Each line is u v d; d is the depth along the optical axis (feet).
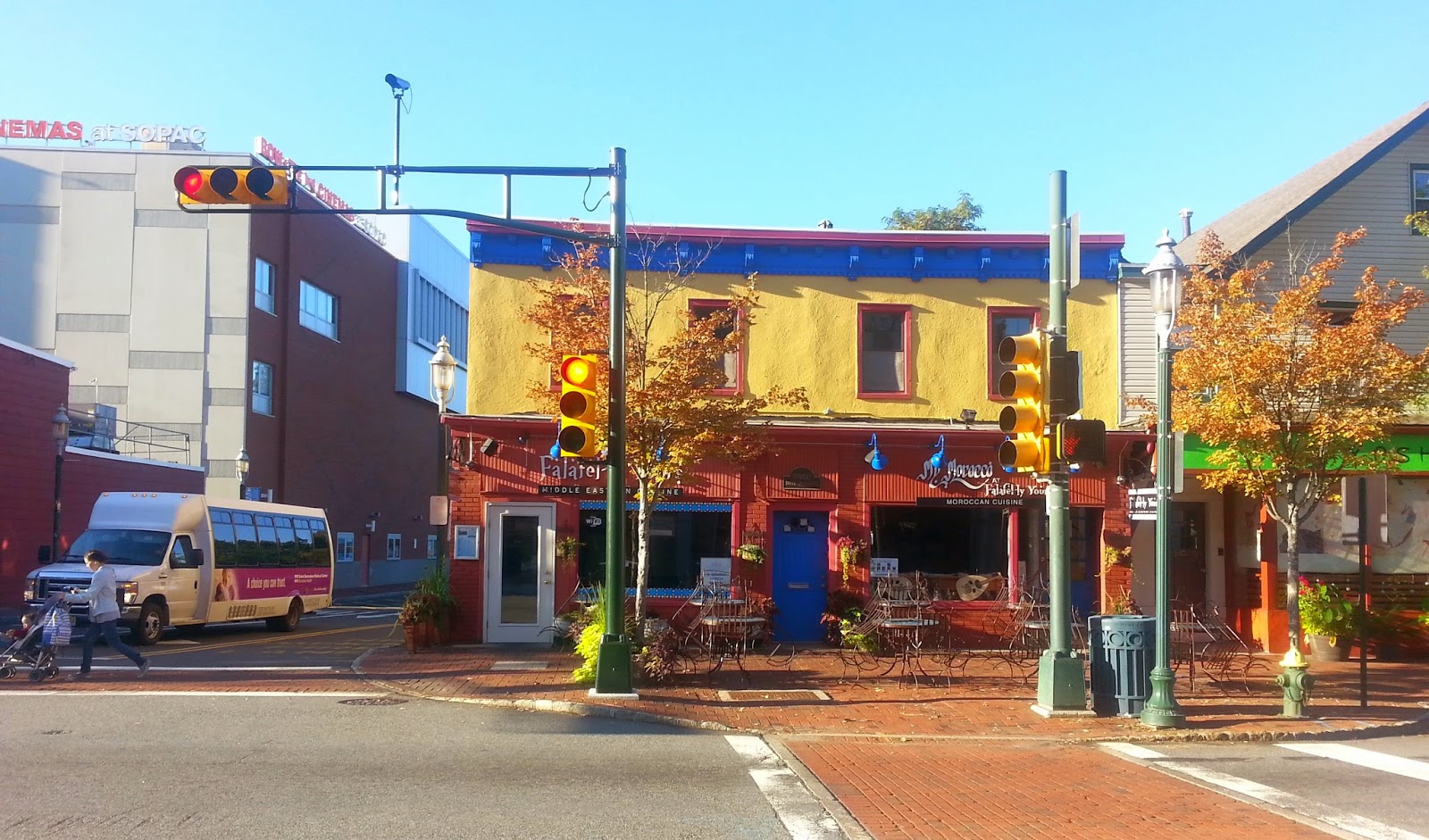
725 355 59.62
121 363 124.16
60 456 80.33
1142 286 60.44
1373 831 24.44
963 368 60.29
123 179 125.80
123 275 125.08
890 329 60.80
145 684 45.52
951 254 60.75
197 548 68.59
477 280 58.49
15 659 46.50
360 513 163.32
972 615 59.11
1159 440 38.45
